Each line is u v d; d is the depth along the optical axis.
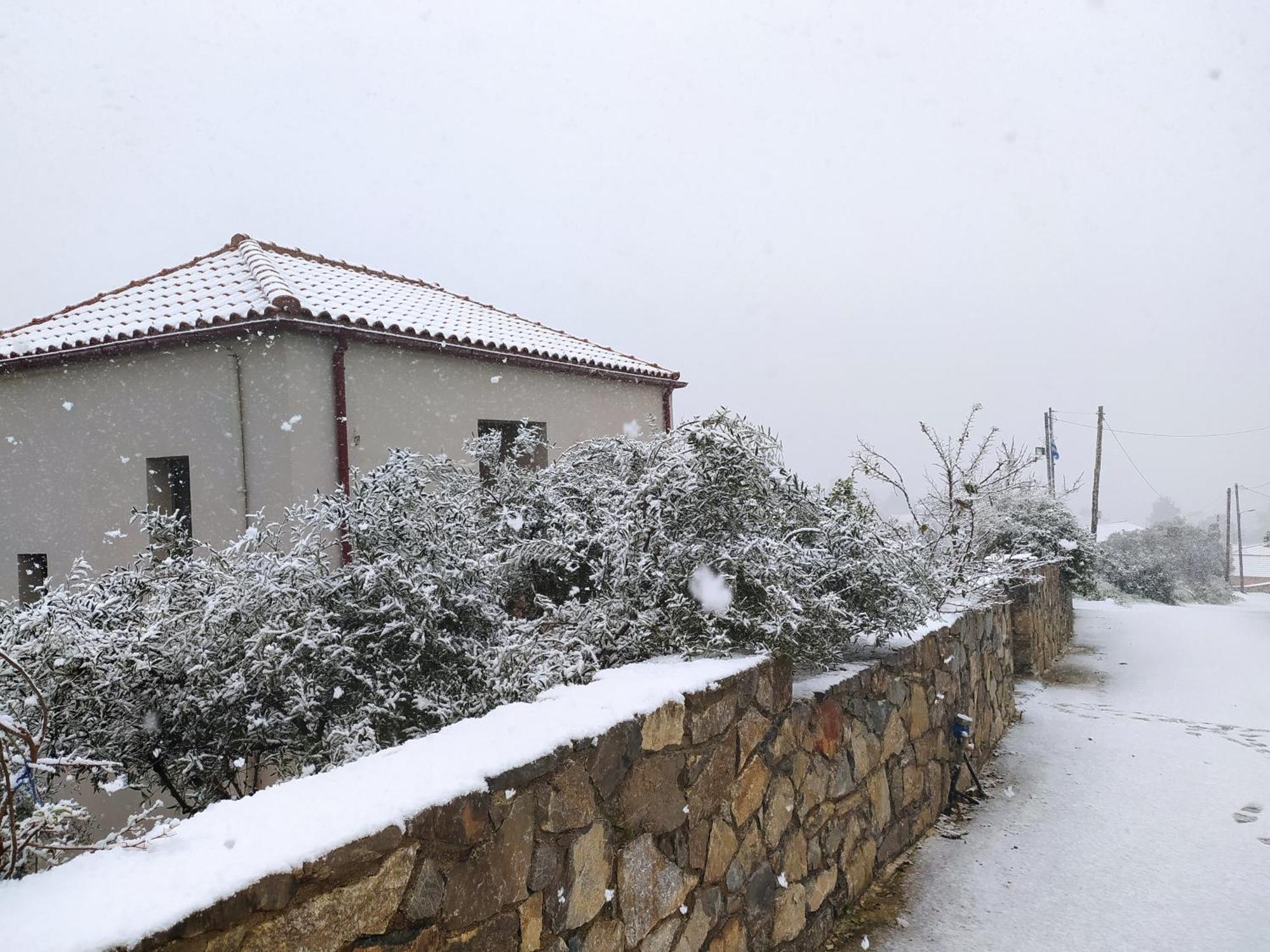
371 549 3.37
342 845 1.50
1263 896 3.75
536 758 1.99
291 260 9.24
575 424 9.78
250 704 3.07
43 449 7.73
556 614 3.59
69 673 2.86
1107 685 9.63
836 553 3.93
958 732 5.11
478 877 1.80
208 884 1.31
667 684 2.60
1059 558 13.05
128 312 7.74
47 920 1.20
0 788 1.96
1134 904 3.70
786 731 3.23
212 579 3.35
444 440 7.88
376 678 3.09
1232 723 7.41
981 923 3.53
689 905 2.58
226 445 6.73
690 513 3.39
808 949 3.29
